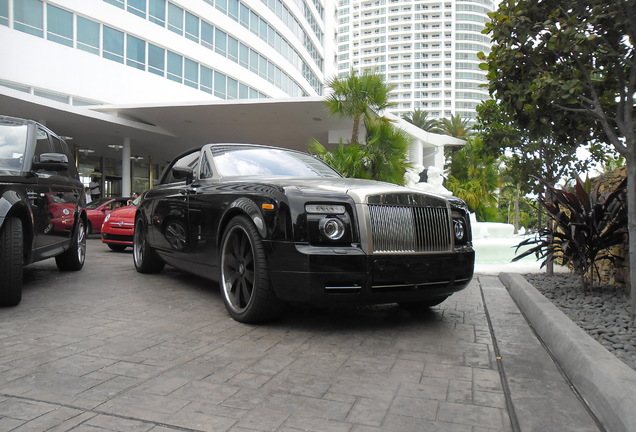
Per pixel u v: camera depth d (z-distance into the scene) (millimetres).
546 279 6652
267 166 5188
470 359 3230
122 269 7211
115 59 23344
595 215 5027
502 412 2389
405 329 4004
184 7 26469
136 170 33656
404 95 144750
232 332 3756
